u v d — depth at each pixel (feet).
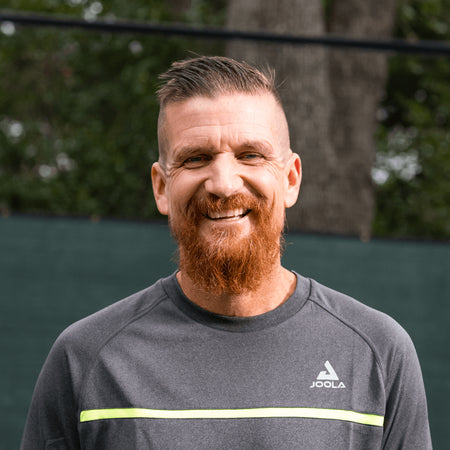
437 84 30.60
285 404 4.81
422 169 25.03
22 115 24.45
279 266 5.23
